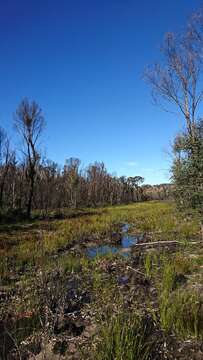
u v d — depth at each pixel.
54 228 25.08
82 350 5.74
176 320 6.50
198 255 12.97
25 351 5.91
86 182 69.38
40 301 8.05
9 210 34.84
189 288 8.68
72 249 16.88
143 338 5.73
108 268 11.75
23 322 7.04
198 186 14.21
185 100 17.31
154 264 11.59
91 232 22.70
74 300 8.23
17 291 9.54
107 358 5.17
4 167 40.06
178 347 5.78
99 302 7.90
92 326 6.76
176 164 15.23
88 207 58.81
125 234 21.94
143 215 33.88
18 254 14.84
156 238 18.30
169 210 37.00
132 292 8.60
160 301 7.54
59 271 11.29
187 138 14.65
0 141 38.38
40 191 47.50
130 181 92.19
